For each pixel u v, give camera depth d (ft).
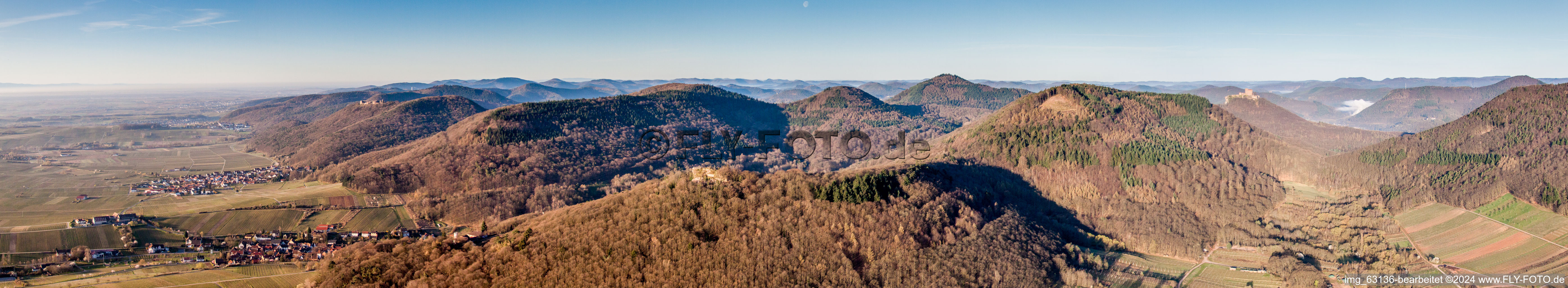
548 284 444.55
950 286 474.49
